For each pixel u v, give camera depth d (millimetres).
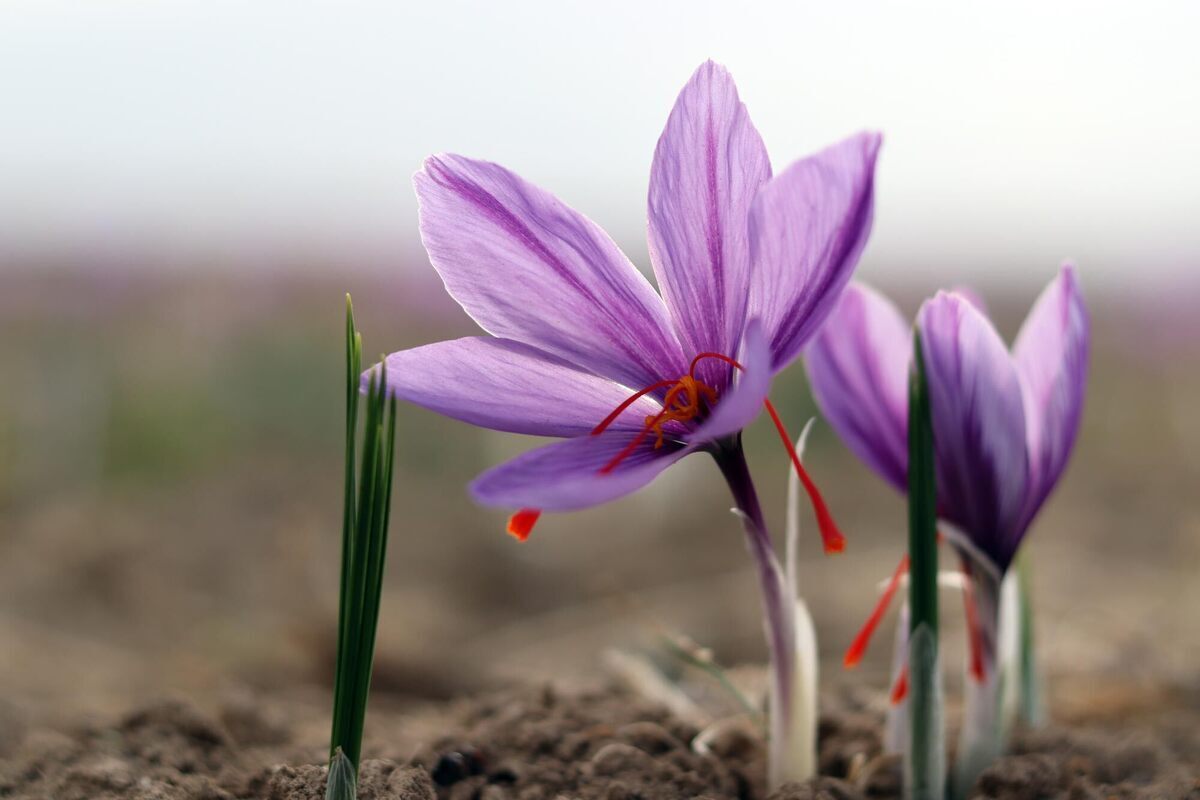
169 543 886
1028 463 325
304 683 574
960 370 321
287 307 1320
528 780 342
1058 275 326
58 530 906
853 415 341
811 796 317
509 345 302
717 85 296
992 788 334
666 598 777
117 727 371
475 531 957
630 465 291
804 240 286
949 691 469
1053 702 445
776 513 1040
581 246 302
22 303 1242
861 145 280
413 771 329
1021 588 376
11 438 1101
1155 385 1385
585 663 635
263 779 339
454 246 301
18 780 347
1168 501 1055
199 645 638
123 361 1228
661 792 333
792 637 323
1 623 681
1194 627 603
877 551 903
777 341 293
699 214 298
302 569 772
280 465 1192
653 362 304
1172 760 369
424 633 684
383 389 293
